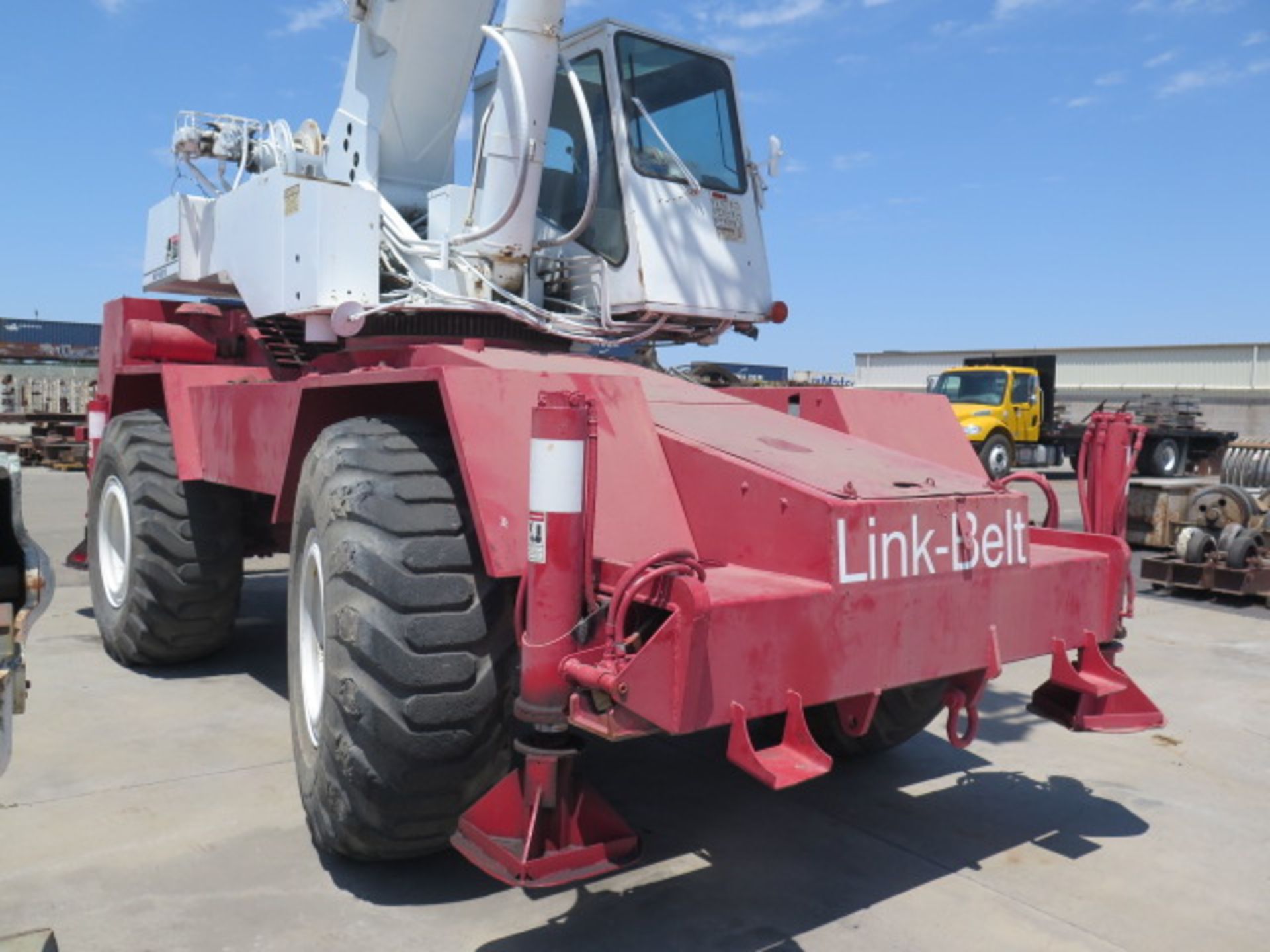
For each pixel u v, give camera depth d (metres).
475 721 2.61
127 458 4.79
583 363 3.63
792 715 2.40
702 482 2.78
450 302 4.02
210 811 3.34
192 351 5.01
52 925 2.63
